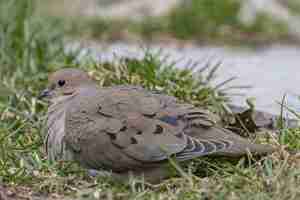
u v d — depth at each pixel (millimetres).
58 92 12062
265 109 14406
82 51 17922
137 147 10383
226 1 24609
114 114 10680
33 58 15617
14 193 10453
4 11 17406
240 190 10047
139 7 24703
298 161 10766
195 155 10227
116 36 22844
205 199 9914
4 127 12703
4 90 14188
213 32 23781
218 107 13016
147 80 13641
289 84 17062
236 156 10695
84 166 10852
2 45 15992
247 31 24203
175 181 10305
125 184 10336
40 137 12195
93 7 24359
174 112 10586
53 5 23719
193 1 24594
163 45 22516
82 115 10859
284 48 22891
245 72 18375
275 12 25141
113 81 13828
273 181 10047
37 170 11102
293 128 11984
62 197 10414
